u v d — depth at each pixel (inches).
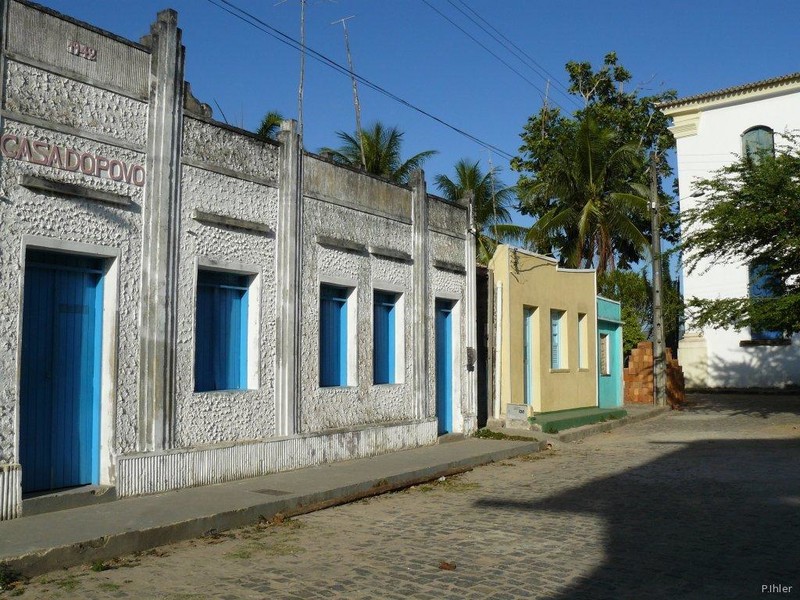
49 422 325.4
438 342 613.9
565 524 331.3
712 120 1290.6
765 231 753.6
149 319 359.3
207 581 243.3
